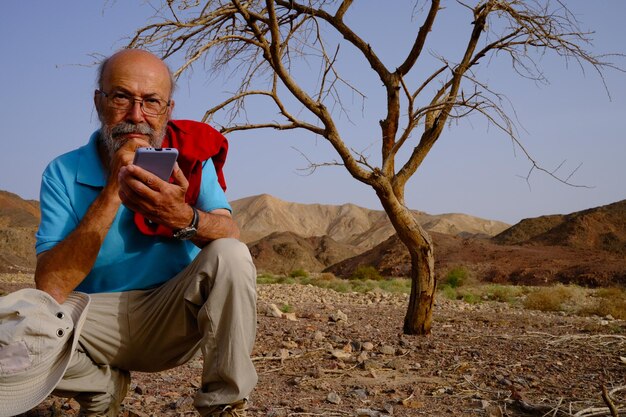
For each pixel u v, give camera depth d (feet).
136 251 8.75
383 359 19.95
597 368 19.24
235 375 7.88
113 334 8.63
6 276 94.02
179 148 8.67
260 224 561.02
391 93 26.30
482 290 72.43
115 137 8.34
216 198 8.92
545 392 15.60
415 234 25.94
